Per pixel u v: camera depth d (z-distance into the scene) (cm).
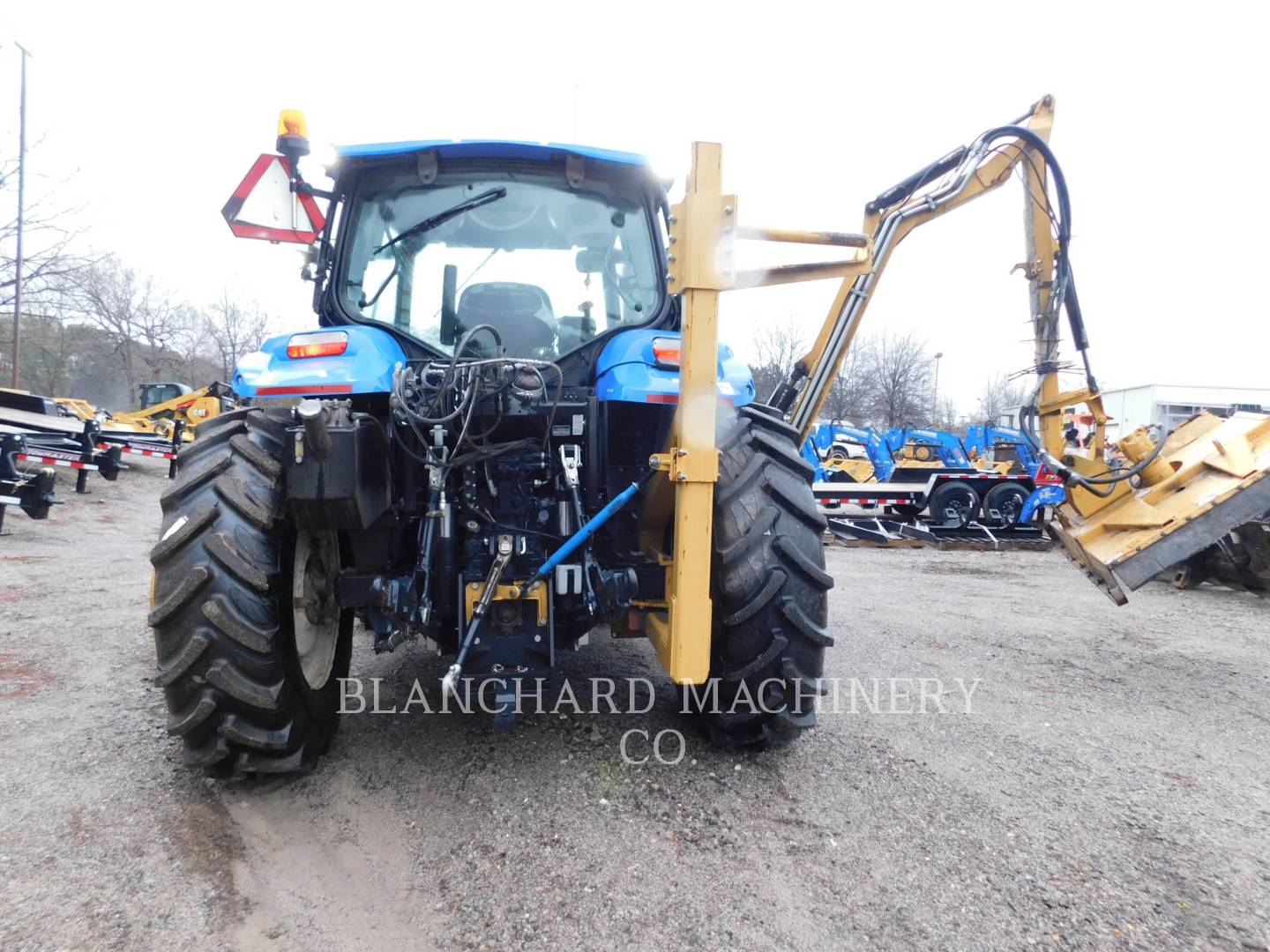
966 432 1358
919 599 598
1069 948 178
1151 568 420
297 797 240
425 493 264
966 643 456
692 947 175
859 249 265
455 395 246
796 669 252
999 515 1088
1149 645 463
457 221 297
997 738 304
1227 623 527
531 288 297
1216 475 434
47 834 211
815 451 1130
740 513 254
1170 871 211
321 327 307
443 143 286
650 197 312
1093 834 230
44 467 978
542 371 285
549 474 269
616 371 257
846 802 244
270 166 300
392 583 245
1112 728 321
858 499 1102
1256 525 589
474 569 246
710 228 224
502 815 232
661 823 229
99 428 1139
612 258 305
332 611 278
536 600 244
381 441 246
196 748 225
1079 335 448
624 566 282
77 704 311
